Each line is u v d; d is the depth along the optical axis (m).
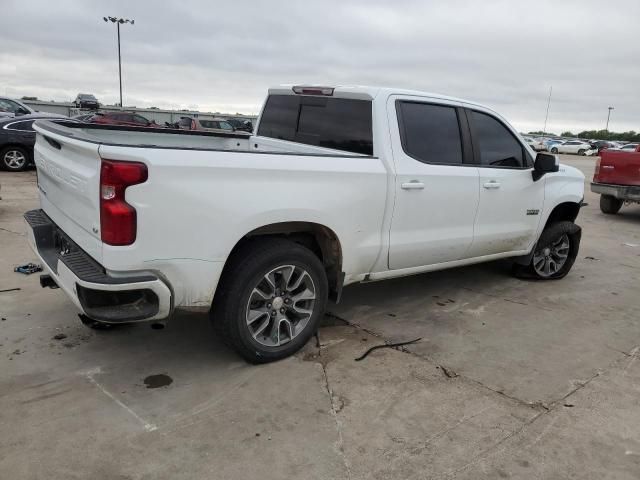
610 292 5.69
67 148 3.23
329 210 3.57
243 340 3.41
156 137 4.84
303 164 3.41
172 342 3.87
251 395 3.22
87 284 2.82
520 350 4.06
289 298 3.61
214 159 3.02
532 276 5.90
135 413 2.98
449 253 4.60
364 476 2.57
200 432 2.84
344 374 3.54
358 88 4.13
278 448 2.74
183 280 3.05
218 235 3.08
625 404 3.33
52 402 3.04
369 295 5.15
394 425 2.99
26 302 4.40
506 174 4.88
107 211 2.77
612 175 10.77
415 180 4.08
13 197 9.38
